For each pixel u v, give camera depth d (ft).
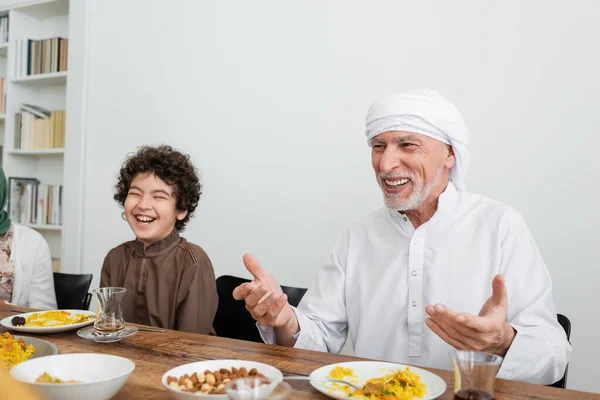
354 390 2.88
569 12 6.88
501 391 2.95
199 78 9.68
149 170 5.50
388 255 4.97
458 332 3.31
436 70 7.67
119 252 5.82
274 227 8.93
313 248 8.58
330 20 8.48
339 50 8.39
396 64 7.95
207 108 9.60
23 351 3.32
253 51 9.16
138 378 3.03
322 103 8.52
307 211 8.64
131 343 3.79
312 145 8.61
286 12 8.86
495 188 7.28
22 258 6.88
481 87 7.37
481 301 4.54
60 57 11.37
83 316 4.66
